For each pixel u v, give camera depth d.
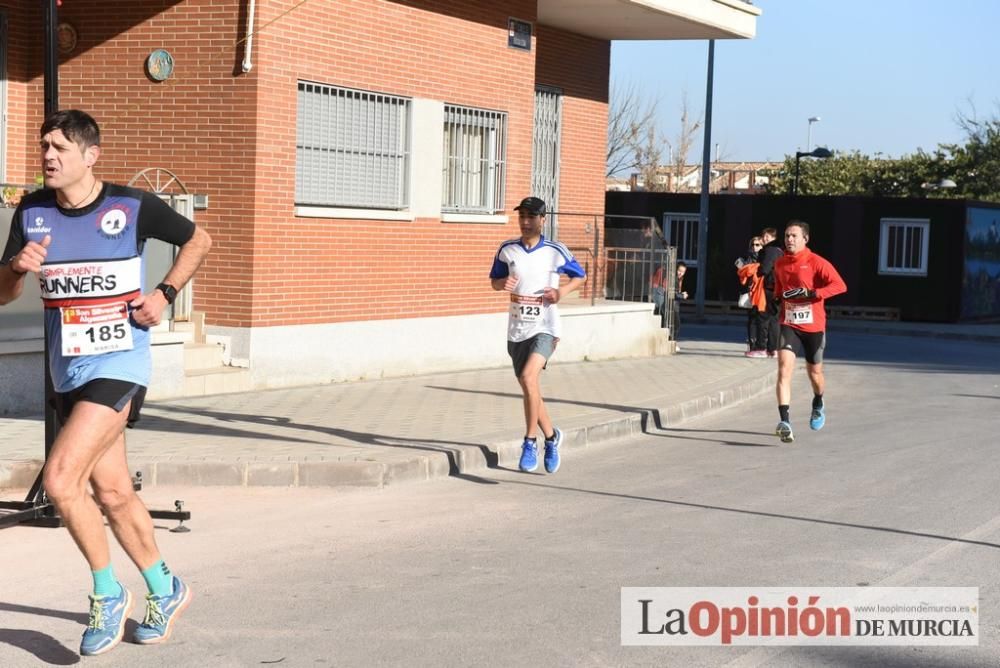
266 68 13.19
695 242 37.00
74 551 7.23
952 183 44.25
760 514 8.73
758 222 36.47
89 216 5.22
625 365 18.45
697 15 19.91
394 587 6.64
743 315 34.97
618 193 37.53
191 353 12.98
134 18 13.52
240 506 8.59
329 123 14.30
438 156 15.98
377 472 9.42
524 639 5.79
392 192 15.40
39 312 11.31
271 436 10.51
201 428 10.78
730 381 16.47
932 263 35.19
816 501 9.23
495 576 6.91
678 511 8.80
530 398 9.82
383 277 15.15
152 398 12.32
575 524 8.30
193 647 5.57
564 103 21.36
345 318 14.59
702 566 7.23
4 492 8.63
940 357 23.98
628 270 20.64
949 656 5.71
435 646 5.65
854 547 7.77
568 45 21.30
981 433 13.02
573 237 19.73
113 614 5.40
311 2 13.74
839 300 36.09
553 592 6.60
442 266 16.19
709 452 11.61
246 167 13.20
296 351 13.91
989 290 36.81
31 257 4.96
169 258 12.66
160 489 9.04
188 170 13.45
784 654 5.70
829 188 58.28
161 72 13.45
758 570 7.16
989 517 8.73
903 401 16.11
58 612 6.07
